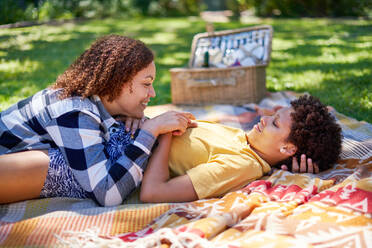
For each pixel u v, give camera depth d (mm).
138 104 1953
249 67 3566
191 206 1729
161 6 13445
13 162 1717
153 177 1821
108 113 1898
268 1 11945
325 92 3898
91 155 1743
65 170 1783
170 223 1616
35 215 1724
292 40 7273
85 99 1843
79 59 1939
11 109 1958
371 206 1600
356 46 6289
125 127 1973
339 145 2074
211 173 1838
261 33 3814
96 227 1557
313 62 5320
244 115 3299
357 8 11141
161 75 5027
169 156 1982
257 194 1787
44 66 5445
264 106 3516
